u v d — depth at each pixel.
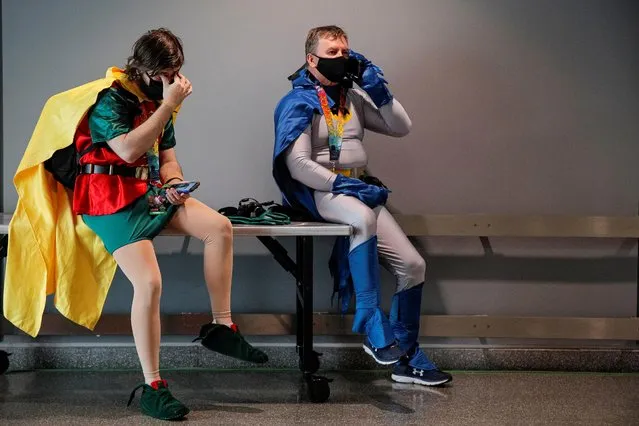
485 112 4.11
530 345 4.17
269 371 4.07
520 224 4.07
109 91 3.31
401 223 4.05
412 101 4.10
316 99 3.69
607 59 4.10
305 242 3.58
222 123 4.08
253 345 4.11
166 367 4.09
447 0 4.07
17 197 4.07
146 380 3.32
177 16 4.04
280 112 3.70
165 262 4.12
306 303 3.59
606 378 4.00
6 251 3.69
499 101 4.10
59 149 3.36
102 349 4.06
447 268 4.15
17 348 4.04
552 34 4.09
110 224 3.30
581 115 4.11
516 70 4.09
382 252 3.71
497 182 4.13
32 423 3.22
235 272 4.14
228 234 3.39
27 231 3.40
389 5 4.07
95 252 3.40
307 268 3.58
